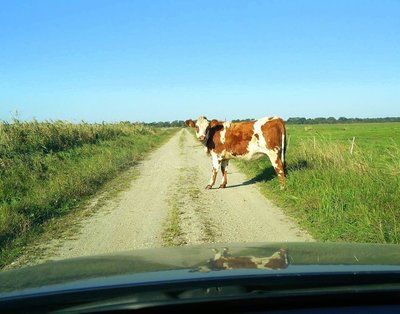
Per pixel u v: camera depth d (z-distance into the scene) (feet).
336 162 41.11
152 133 186.39
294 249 9.11
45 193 37.96
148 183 48.44
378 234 22.79
